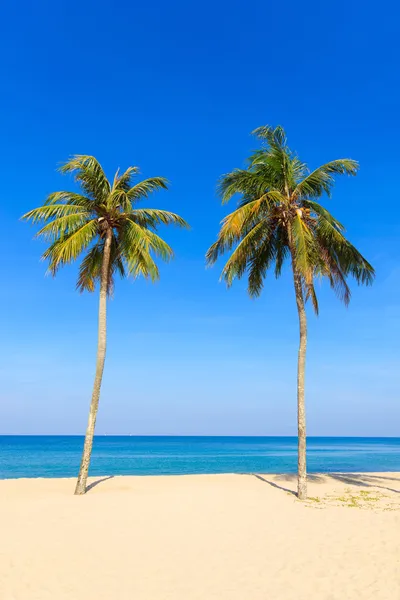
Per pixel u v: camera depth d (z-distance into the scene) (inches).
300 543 380.2
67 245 629.3
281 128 657.6
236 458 2076.8
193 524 450.9
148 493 669.9
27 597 257.6
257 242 676.1
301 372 641.6
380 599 256.2
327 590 270.7
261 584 281.4
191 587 276.2
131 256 684.7
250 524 453.4
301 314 653.9
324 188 668.7
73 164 666.8
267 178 669.3
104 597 259.6
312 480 884.6
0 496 629.0
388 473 1058.7
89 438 665.0
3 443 4589.1
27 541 374.9
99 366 676.1
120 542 378.3
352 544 377.1
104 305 690.8
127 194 727.1
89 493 666.2
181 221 727.1
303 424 634.8
